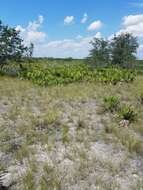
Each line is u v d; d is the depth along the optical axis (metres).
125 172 7.21
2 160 7.57
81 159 7.67
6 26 31.48
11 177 6.73
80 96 16.80
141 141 9.26
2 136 9.12
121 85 23.61
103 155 8.15
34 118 11.25
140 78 30.08
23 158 7.72
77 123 10.97
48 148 8.28
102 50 46.53
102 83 25.45
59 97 16.47
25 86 21.00
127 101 15.96
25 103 14.60
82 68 34.06
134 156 8.19
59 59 77.38
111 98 14.22
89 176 6.86
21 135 9.45
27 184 6.33
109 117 12.03
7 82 23.06
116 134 9.70
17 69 32.78
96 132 10.02
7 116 11.75
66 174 6.86
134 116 11.72
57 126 10.56
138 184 6.58
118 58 46.84
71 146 8.57
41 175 6.84
